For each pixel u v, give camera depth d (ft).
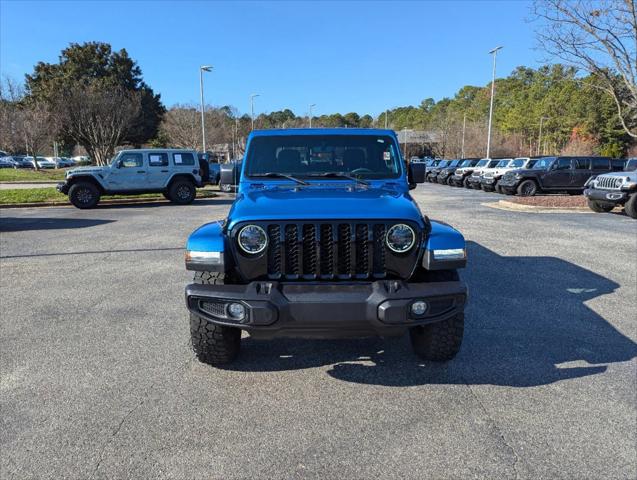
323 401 10.85
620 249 27.40
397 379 11.87
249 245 10.62
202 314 10.71
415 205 11.85
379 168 14.69
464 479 8.18
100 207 54.24
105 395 11.07
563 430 9.58
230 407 10.58
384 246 10.75
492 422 9.90
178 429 9.71
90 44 165.58
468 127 201.16
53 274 22.30
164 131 165.89
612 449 8.95
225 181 15.05
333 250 10.58
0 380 11.78
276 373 12.25
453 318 11.79
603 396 10.91
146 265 24.09
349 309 10.01
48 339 14.39
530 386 11.42
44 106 128.47
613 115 212.43
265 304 9.96
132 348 13.74
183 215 45.73
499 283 20.30
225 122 178.60
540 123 232.53
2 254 26.94
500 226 36.55
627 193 40.73
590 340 14.14
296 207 11.02
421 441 9.27
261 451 9.00
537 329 15.02
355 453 8.91
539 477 8.20
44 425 9.83
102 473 8.36
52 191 64.75
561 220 40.14
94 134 124.36
